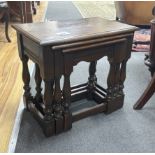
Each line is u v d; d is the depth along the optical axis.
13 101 1.59
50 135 1.26
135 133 1.30
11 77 1.93
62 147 1.19
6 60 2.26
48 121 1.22
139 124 1.37
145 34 2.79
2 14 2.73
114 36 1.22
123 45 1.30
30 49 1.20
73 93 1.59
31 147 1.19
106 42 1.21
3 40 2.84
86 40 1.13
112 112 1.48
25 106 1.50
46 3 5.62
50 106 1.21
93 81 1.62
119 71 1.39
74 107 1.53
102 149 1.18
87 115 1.39
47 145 1.20
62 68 1.14
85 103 1.58
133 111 1.50
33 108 1.39
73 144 1.21
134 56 2.40
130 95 1.68
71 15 4.24
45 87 1.16
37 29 1.22
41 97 1.44
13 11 3.46
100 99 1.53
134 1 2.74
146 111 1.50
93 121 1.39
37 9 4.72
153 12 2.72
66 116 1.27
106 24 1.36
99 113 1.46
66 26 1.30
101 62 2.24
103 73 2.02
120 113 1.47
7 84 1.82
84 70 2.08
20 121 1.38
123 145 1.21
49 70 1.10
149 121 1.40
